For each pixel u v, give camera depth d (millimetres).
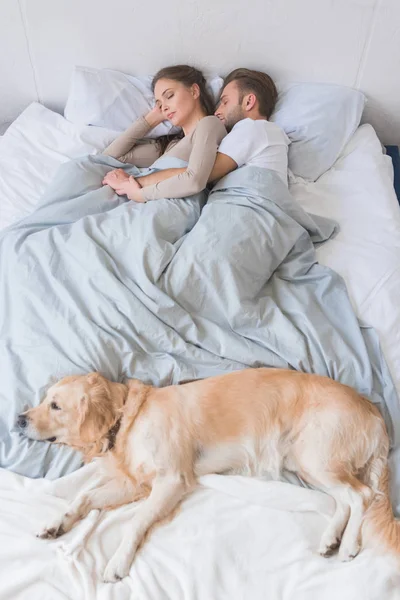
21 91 2365
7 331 1590
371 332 1655
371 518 1316
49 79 2318
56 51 2223
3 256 1698
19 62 2256
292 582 1242
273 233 1742
